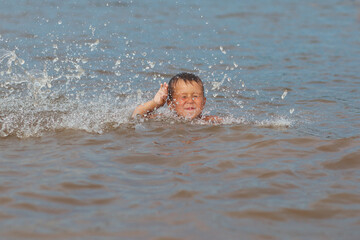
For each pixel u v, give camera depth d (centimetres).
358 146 1464
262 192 1128
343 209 1045
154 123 1755
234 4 6356
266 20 5209
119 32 4100
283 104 2141
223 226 950
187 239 894
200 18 5134
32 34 3791
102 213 1000
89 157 1359
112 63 2931
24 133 1583
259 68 3027
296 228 952
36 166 1280
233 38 4116
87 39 3703
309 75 2828
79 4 5659
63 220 965
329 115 1936
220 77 2738
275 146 1477
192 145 1496
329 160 1357
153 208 1027
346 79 2717
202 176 1228
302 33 4478
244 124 1759
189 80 1875
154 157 1373
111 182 1174
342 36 4331
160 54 3306
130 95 2219
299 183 1191
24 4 5481
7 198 1066
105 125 1703
